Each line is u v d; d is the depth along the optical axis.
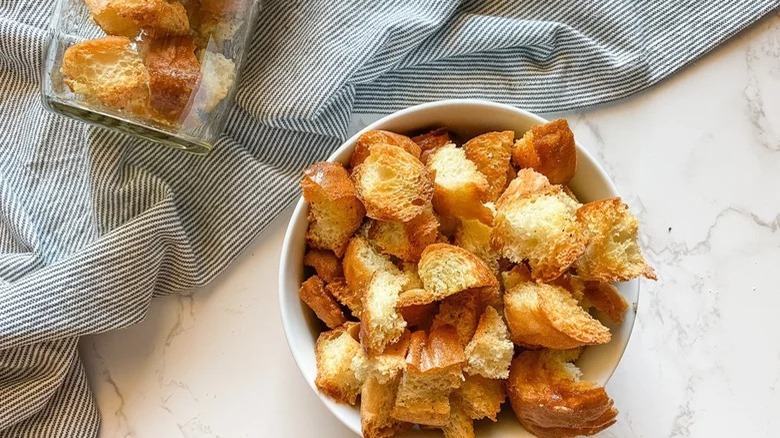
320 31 0.42
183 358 0.43
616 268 0.34
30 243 0.42
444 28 0.43
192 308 0.43
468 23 0.43
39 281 0.40
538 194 0.34
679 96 0.44
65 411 0.42
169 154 0.43
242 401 0.43
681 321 0.44
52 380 0.41
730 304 0.44
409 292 0.34
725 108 0.44
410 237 0.36
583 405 0.33
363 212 0.36
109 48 0.37
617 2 0.44
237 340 0.43
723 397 0.43
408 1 0.42
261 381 0.43
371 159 0.35
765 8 0.44
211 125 0.39
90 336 0.43
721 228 0.44
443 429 0.37
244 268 0.43
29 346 0.41
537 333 0.34
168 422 0.43
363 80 0.43
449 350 0.34
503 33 0.43
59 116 0.43
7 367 0.41
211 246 0.43
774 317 0.44
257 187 0.43
